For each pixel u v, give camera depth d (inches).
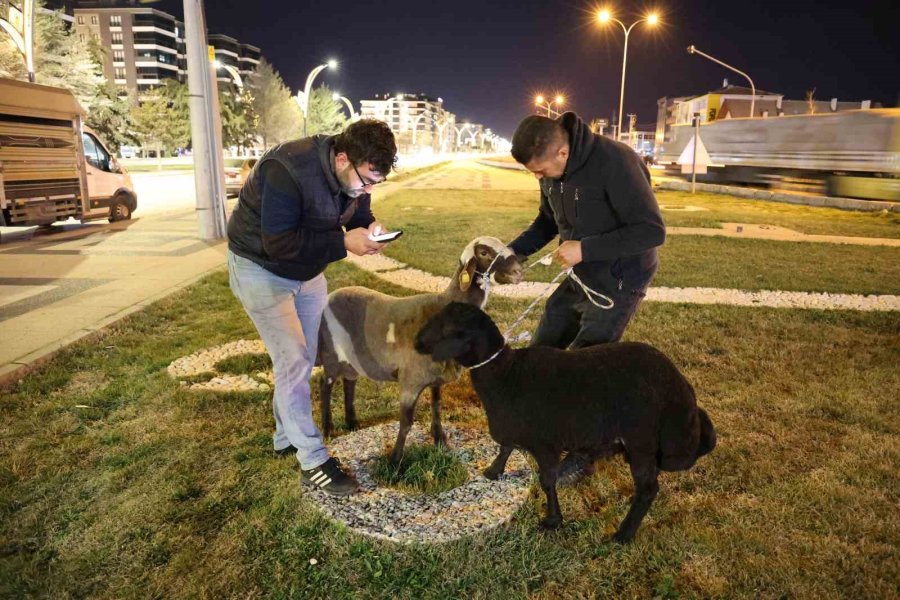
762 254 436.8
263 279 129.6
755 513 132.1
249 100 2994.6
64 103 532.7
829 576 114.1
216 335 251.6
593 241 125.9
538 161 125.3
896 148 815.1
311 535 124.6
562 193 132.6
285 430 136.9
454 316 118.1
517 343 240.4
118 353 230.4
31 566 117.4
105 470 149.6
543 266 393.1
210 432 168.1
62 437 166.2
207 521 130.1
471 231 542.9
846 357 228.7
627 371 116.3
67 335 241.9
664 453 117.8
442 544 119.8
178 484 142.4
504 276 135.0
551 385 116.7
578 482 144.7
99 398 188.9
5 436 165.9
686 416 116.9
